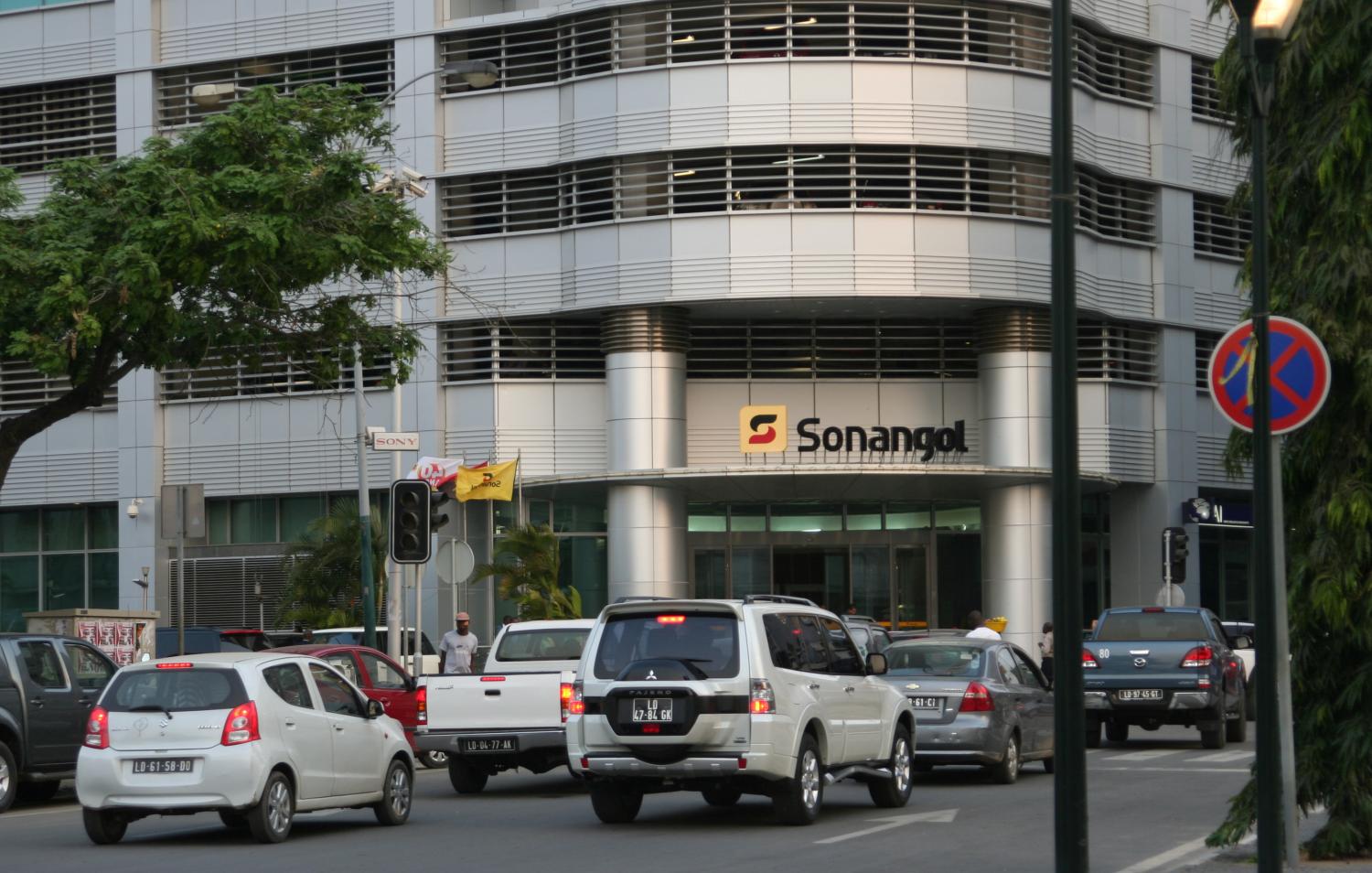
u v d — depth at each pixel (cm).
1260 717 1018
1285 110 1345
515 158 4031
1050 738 2192
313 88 2227
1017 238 3906
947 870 1271
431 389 4056
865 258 3788
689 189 3850
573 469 4016
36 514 4431
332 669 1673
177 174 2033
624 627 1559
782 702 1531
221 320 2173
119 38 4309
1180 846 1412
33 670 1947
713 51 3831
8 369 4375
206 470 4259
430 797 1997
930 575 4134
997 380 3972
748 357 4034
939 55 3869
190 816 1820
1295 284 1303
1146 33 4344
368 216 2191
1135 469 4247
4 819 1836
